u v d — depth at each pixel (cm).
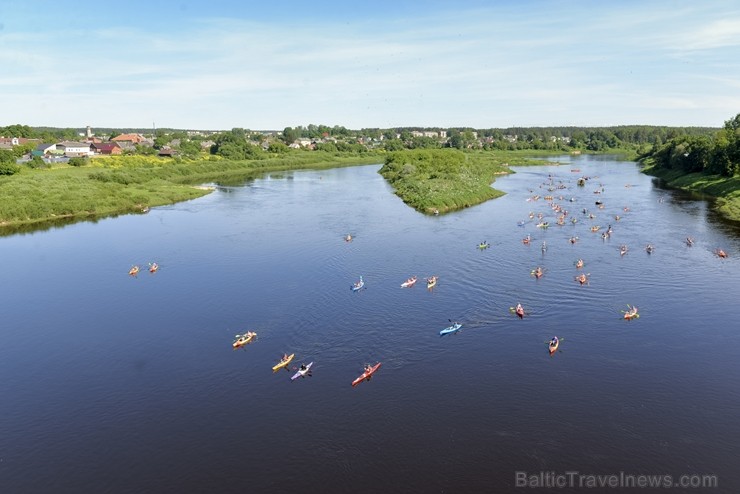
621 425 4481
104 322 6812
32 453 4356
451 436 4391
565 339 6028
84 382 5416
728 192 14325
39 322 6844
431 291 7562
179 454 4284
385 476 3962
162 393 5178
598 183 18800
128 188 16575
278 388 5206
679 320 6438
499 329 6322
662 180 19338
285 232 11238
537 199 15162
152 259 9462
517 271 8338
